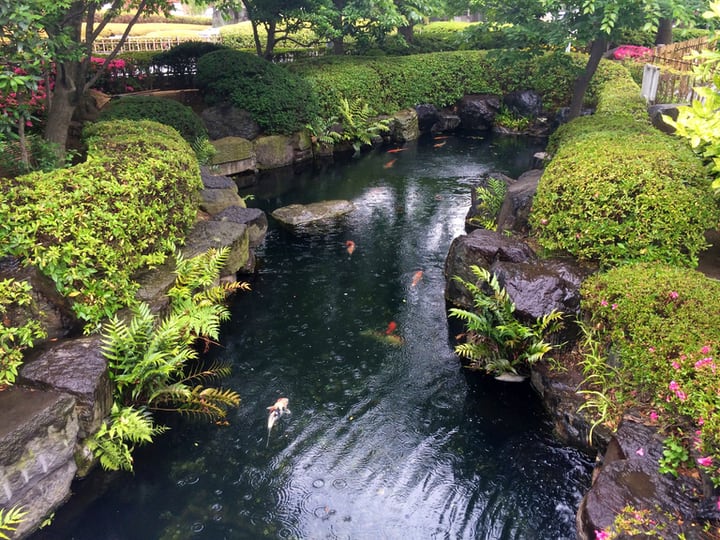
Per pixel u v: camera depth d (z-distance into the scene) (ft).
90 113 36.73
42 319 15.33
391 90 51.96
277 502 13.32
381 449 15.07
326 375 18.15
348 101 47.67
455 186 37.29
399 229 30.01
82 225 16.06
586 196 18.25
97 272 16.58
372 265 25.82
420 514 13.03
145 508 13.05
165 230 20.30
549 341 17.11
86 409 13.34
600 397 14.60
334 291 23.49
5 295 14.32
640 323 13.88
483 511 13.10
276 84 40.63
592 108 50.42
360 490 13.71
